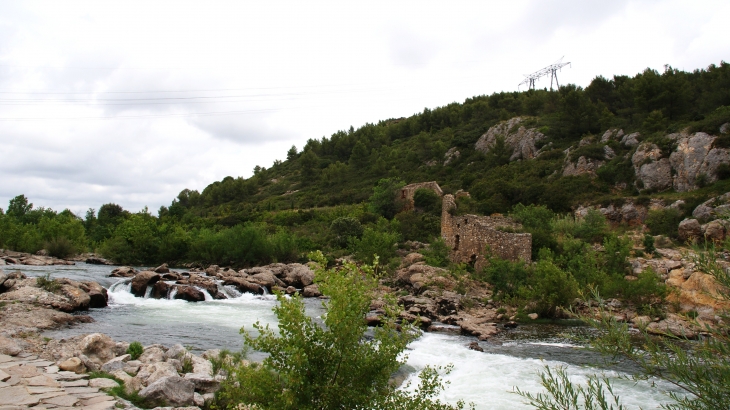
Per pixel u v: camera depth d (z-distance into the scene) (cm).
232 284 3969
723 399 449
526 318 2712
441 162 10156
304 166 13000
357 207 7975
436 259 4150
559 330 2448
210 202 13112
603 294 2784
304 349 755
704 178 5044
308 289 3747
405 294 3394
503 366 1745
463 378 1600
